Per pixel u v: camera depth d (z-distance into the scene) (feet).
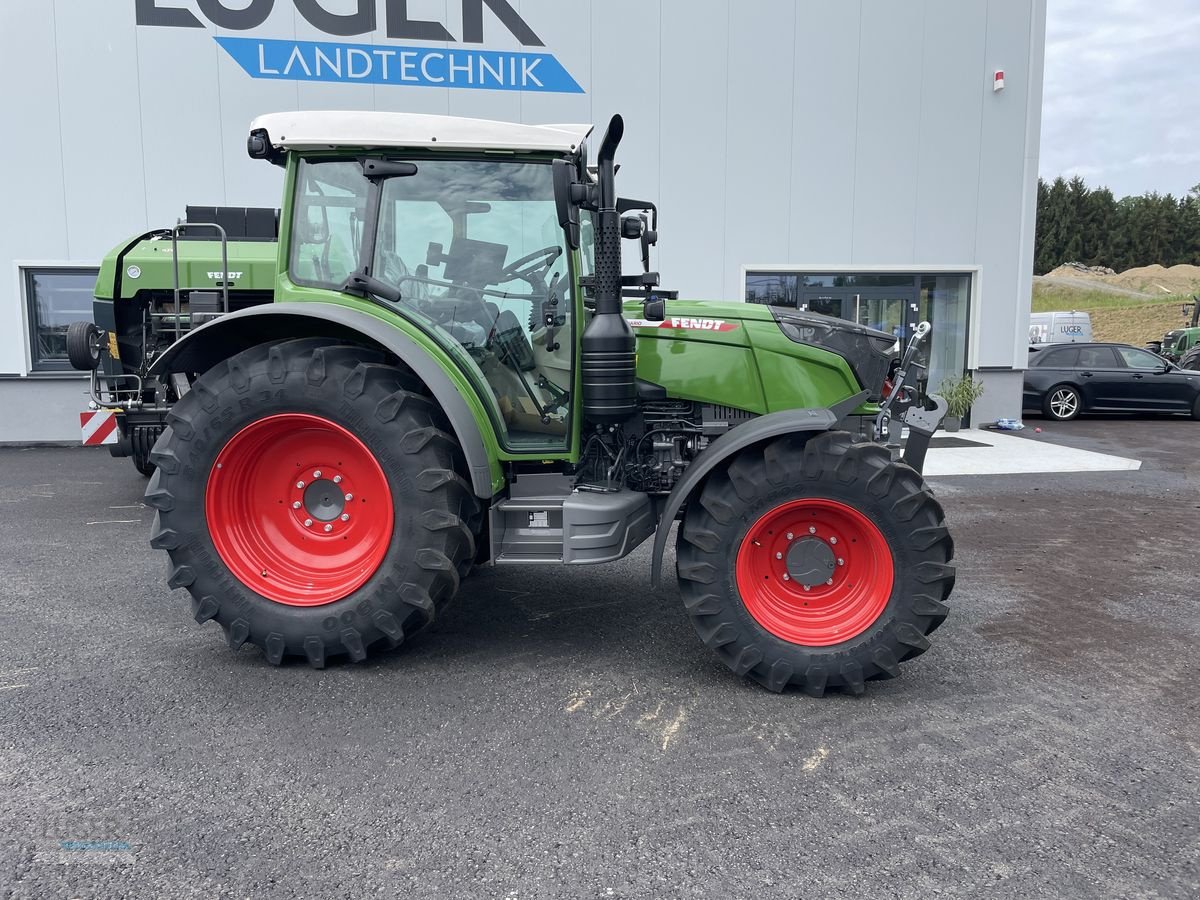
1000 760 8.92
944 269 36.86
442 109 33.09
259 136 11.39
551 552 11.19
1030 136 36.47
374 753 8.87
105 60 31.01
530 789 8.20
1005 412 38.65
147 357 22.41
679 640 12.46
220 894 6.57
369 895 6.59
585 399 11.17
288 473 11.30
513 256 11.53
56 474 26.63
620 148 34.30
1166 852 7.29
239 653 11.69
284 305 10.93
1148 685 11.02
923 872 6.96
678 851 7.21
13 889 6.60
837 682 10.38
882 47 35.01
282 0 31.55
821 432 10.72
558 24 33.27
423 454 10.58
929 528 10.15
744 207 35.27
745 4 34.09
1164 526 20.48
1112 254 204.64
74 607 13.71
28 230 31.42
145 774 8.39
